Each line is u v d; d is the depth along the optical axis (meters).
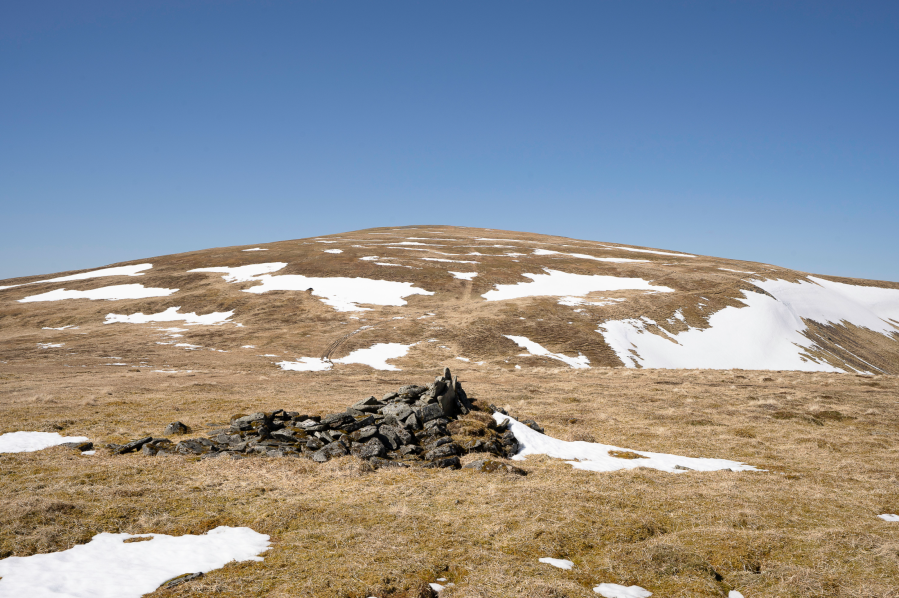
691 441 20.39
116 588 7.60
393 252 116.88
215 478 13.61
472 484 13.55
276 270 97.44
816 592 7.98
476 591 7.79
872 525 10.98
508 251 125.94
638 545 9.66
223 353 54.97
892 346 90.00
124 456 15.89
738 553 9.38
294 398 29.41
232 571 8.34
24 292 89.44
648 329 75.12
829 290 112.12
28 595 7.21
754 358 72.00
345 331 66.19
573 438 20.25
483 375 45.00
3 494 11.62
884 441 20.45
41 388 31.50
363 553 9.07
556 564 8.95
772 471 16.11
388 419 18.84
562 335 68.12
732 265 120.69
